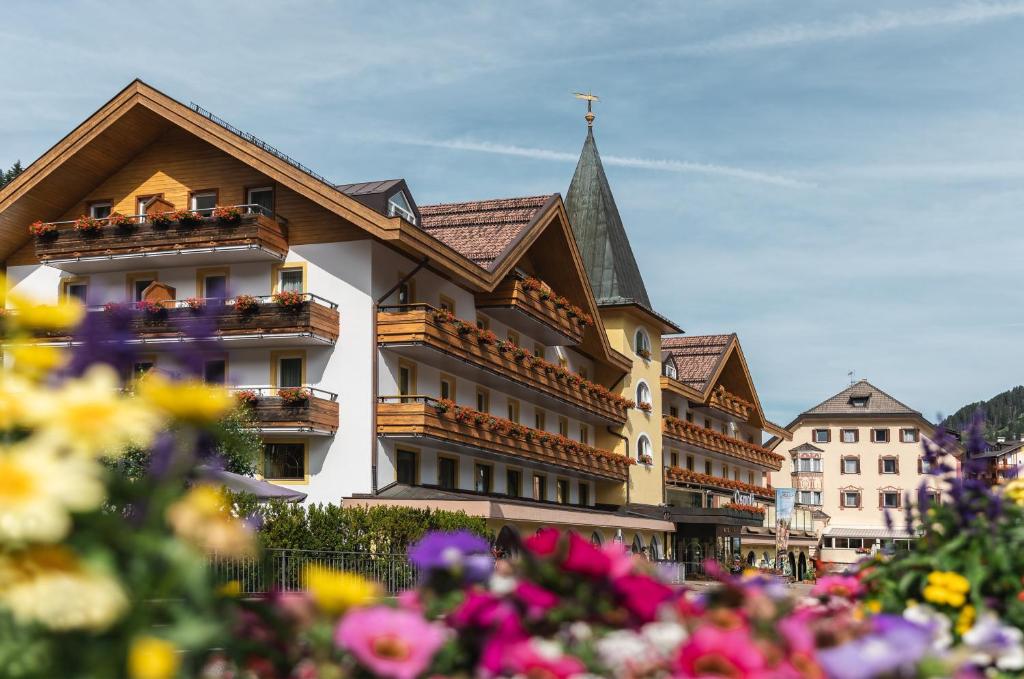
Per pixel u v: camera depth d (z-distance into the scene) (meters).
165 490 3.07
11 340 3.51
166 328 35.19
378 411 36.59
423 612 4.23
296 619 3.55
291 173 36.12
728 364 77.06
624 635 3.73
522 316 45.25
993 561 5.69
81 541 2.90
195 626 2.99
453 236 45.03
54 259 37.97
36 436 3.07
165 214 36.91
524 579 4.02
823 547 106.06
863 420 108.25
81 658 2.83
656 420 61.41
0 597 2.67
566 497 53.38
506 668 3.51
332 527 29.12
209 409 3.10
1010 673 4.66
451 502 36.03
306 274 37.41
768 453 82.44
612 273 60.41
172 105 36.81
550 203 45.81
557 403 49.81
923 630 4.00
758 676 3.24
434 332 37.31
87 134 37.59
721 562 60.97
